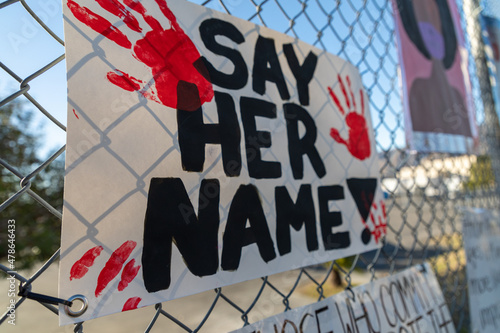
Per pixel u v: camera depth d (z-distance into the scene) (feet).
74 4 2.14
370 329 3.67
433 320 4.54
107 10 2.29
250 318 9.59
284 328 2.98
